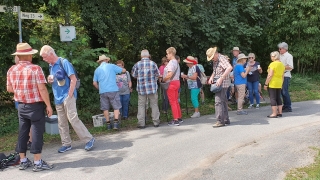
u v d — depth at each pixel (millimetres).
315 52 14273
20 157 4879
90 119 8102
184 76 8242
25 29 8453
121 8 9594
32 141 4684
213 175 4328
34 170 4711
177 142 5883
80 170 4707
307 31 13727
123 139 6270
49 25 8719
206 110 9203
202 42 11727
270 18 14469
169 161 4938
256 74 9109
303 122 7008
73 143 6168
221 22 11281
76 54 8047
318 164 4543
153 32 10477
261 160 4770
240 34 11531
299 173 4258
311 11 14039
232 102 9859
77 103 8438
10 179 4473
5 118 7602
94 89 8641
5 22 7754
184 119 8016
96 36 10352
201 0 11781
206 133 6414
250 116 7918
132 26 10297
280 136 5922
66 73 5328
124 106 8320
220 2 11977
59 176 4508
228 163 4719
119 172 4578
